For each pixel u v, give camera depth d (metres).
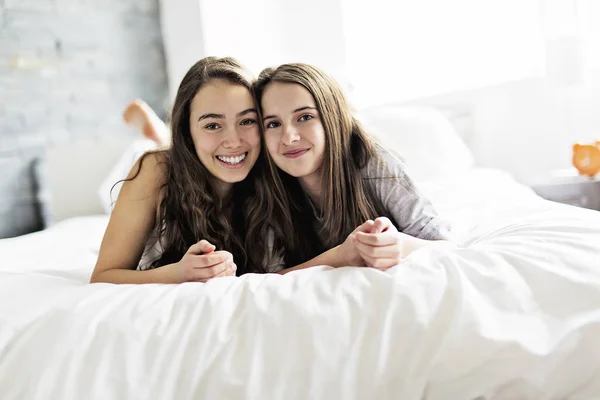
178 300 0.68
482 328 0.60
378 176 1.04
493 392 0.59
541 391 0.59
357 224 1.03
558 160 2.09
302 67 0.98
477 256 0.71
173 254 1.06
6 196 2.07
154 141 2.00
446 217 1.24
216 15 2.53
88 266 1.13
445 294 0.64
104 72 2.42
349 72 2.45
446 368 0.59
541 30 2.06
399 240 0.77
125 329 0.63
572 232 0.79
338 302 0.64
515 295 0.64
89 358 0.60
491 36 2.18
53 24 2.23
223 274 0.83
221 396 0.58
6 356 0.61
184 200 1.04
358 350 0.60
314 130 0.94
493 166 2.29
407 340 0.60
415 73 2.36
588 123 2.01
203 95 0.98
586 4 1.94
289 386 0.58
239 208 1.13
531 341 0.60
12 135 2.10
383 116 2.10
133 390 0.57
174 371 0.59
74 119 2.31
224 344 0.61
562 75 1.85
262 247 1.08
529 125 2.15
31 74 2.16
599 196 1.63
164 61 2.68
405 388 0.58
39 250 1.35
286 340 0.61
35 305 0.69
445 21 2.27
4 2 2.08
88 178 2.23
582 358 0.59
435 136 2.03
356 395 0.58
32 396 0.57
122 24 2.49
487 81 2.21
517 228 0.86
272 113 0.96
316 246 1.12
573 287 0.64
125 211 1.02
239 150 0.99
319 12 2.48
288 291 0.67
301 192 1.11
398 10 2.35
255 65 2.61
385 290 0.65
